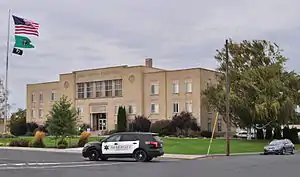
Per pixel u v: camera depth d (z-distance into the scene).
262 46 65.75
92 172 21.31
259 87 62.25
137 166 25.19
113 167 24.36
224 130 78.00
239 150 48.12
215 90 65.38
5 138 63.78
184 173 20.98
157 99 77.62
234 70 64.25
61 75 89.69
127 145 29.38
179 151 43.06
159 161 30.34
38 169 22.89
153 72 78.50
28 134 87.56
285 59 65.50
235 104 61.03
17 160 29.73
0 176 19.14
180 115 73.00
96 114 84.75
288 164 27.23
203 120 73.31
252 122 63.09
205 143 55.34
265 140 63.53
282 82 63.06
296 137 67.06
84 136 48.53
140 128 75.19
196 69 73.94
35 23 49.88
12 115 101.12
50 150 43.53
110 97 82.44
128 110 79.88
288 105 60.41
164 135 72.62
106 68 83.25
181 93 75.25
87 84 86.00
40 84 94.88
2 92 76.56
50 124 46.91
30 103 96.19
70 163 27.30
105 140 29.98
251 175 20.09
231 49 65.81
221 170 22.72
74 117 48.41
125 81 80.75
